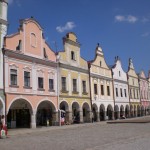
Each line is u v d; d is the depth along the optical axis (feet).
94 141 63.26
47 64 122.52
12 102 101.45
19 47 108.06
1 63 98.63
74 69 142.10
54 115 124.98
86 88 151.12
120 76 196.95
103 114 167.94
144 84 247.50
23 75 108.37
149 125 113.39
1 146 58.80
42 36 120.67
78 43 147.54
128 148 50.08
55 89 126.21
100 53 170.30
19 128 109.50
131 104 210.79
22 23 110.11
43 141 66.23
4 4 102.73
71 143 60.64
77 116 142.82
